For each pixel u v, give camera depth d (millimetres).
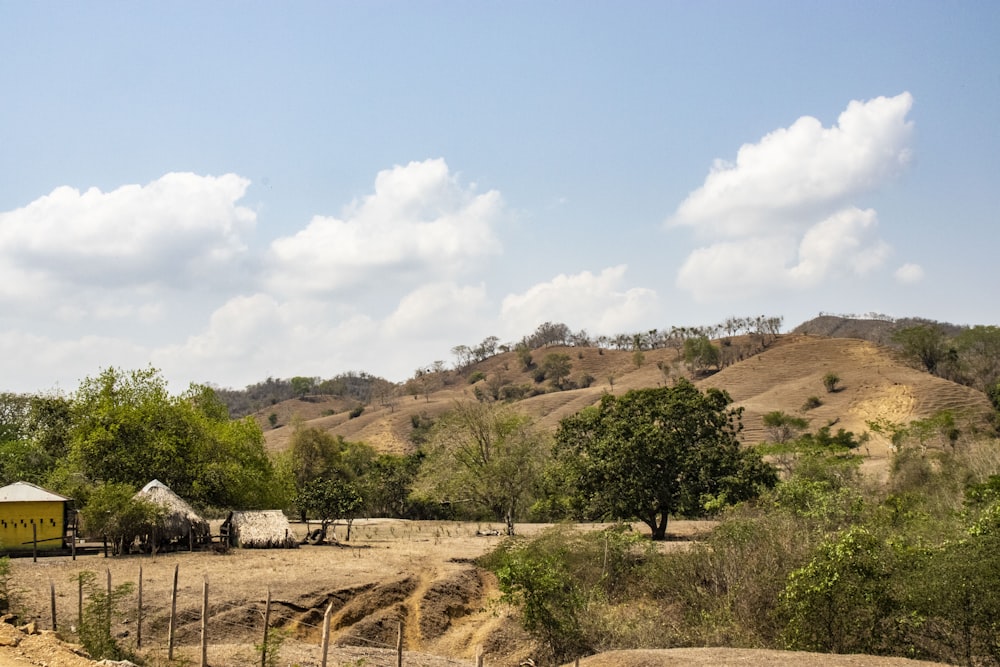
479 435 56375
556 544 32156
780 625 22688
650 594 29000
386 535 51938
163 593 25688
